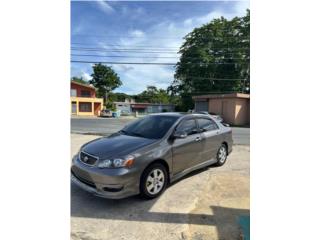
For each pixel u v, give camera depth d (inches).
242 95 778.8
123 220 112.3
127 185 123.3
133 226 107.4
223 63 1240.2
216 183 161.6
